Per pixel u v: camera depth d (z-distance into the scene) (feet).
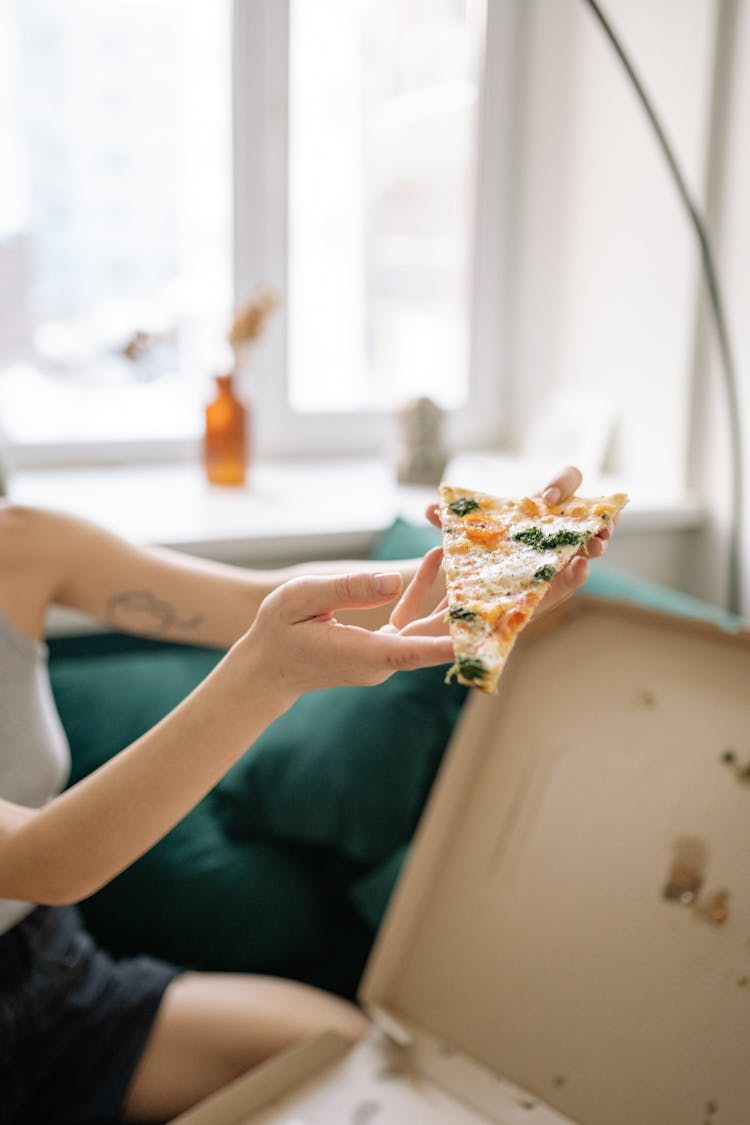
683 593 8.17
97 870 4.14
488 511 4.40
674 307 8.02
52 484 8.29
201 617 5.70
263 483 8.40
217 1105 4.75
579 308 8.78
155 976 6.04
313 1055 5.11
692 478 8.06
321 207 8.95
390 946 5.45
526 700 5.62
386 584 3.58
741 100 7.48
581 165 8.66
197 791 4.05
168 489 8.20
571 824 5.36
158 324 8.84
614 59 8.30
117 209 8.64
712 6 7.52
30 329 8.63
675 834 5.03
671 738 5.26
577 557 3.98
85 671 6.91
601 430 8.50
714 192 7.70
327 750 6.37
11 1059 5.74
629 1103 4.61
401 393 9.38
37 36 8.32
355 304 9.16
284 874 6.42
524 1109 4.83
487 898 5.42
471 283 9.34
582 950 5.06
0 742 5.58
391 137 9.01
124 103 8.53
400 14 8.87
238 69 8.59
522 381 9.39
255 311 8.04
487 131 9.12
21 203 8.47
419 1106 4.89
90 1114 5.76
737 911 4.69
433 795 5.55
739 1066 4.39
